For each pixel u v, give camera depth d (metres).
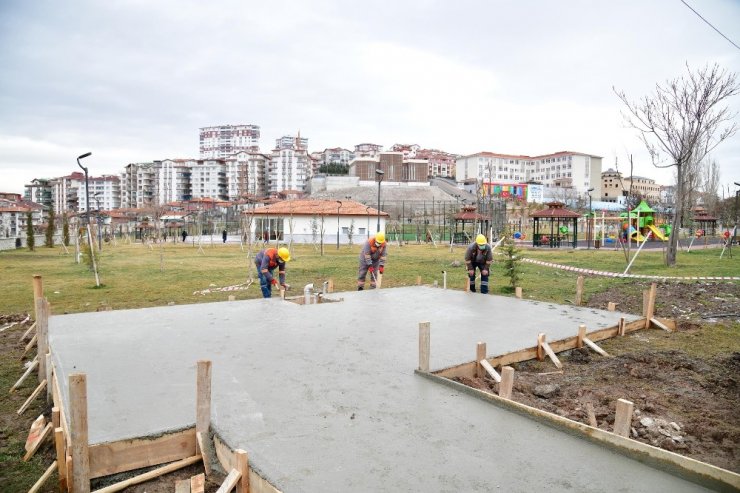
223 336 6.91
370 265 12.07
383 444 3.67
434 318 8.31
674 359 6.69
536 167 112.88
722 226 52.38
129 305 11.78
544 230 56.62
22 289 14.68
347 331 7.26
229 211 77.94
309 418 4.12
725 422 4.79
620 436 3.60
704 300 11.19
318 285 15.18
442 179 107.81
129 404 4.38
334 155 141.25
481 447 3.64
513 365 6.39
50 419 5.02
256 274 18.33
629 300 11.55
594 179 108.50
